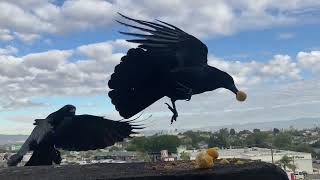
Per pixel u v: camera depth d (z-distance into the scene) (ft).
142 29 3.66
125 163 3.52
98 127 3.84
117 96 3.82
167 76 3.72
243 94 3.83
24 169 3.28
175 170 3.14
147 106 3.89
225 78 3.79
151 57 3.68
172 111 3.84
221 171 3.03
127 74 3.75
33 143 3.59
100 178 2.96
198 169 3.12
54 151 3.68
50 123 3.69
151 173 3.05
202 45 3.72
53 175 3.10
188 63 3.68
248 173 3.04
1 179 3.05
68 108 3.76
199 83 3.75
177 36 3.67
